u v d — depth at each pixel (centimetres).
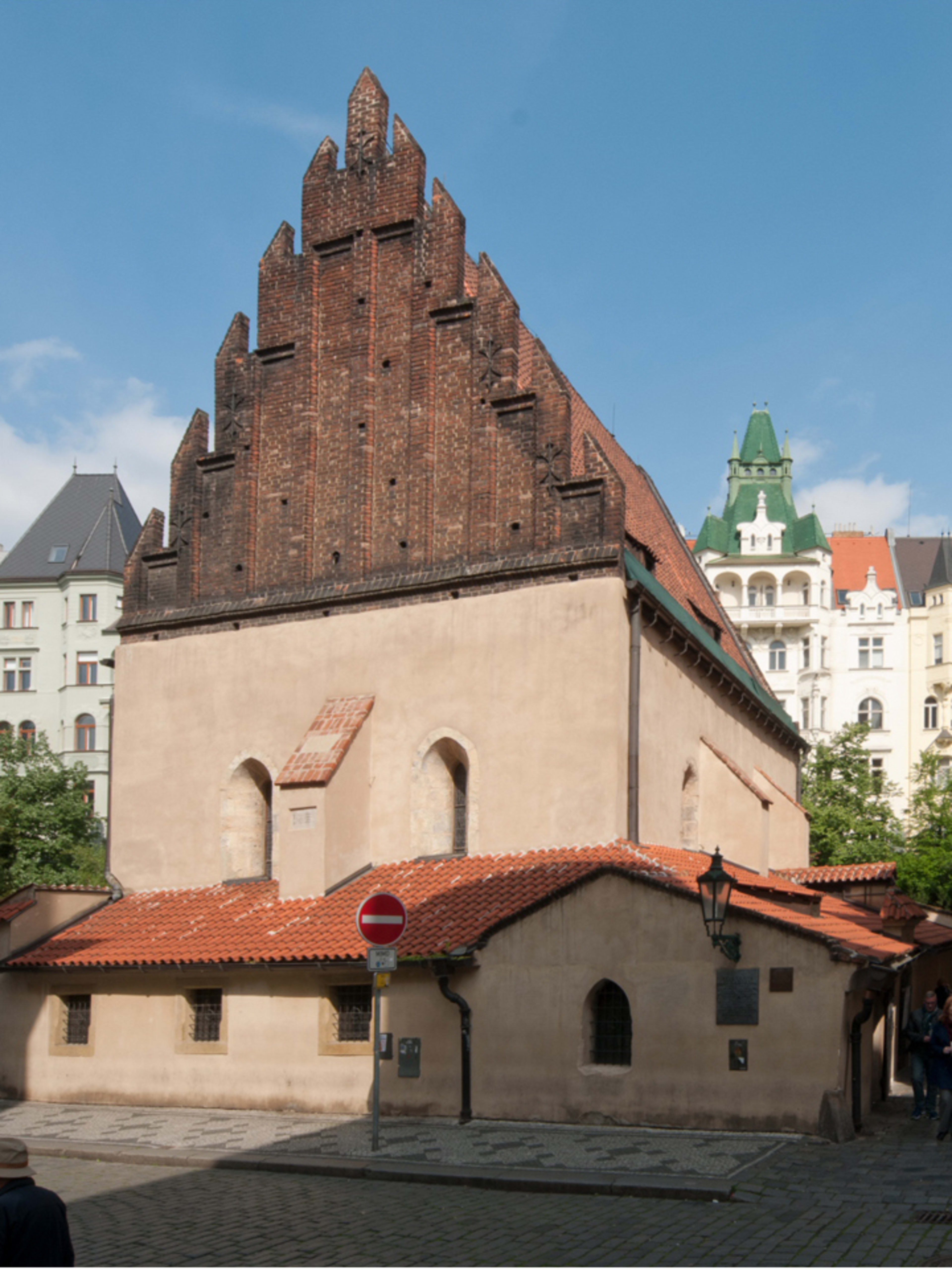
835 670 8725
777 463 9225
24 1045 2647
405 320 2734
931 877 4828
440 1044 2131
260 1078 2316
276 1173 1727
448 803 2567
